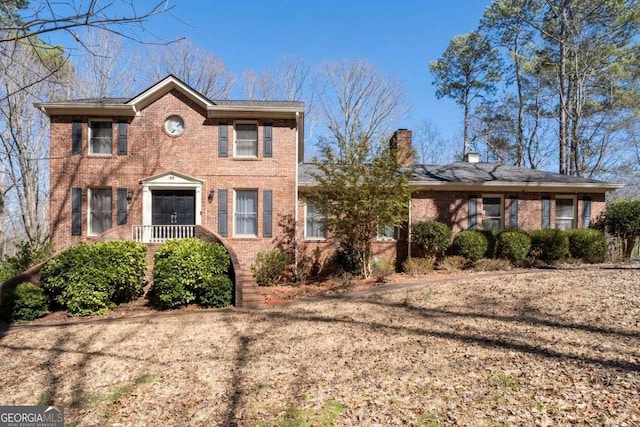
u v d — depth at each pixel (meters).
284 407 4.30
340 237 13.88
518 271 12.53
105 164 13.77
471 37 28.78
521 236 13.95
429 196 15.07
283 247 14.10
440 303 8.73
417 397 4.34
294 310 9.18
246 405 4.41
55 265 9.81
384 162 12.33
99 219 13.82
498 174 16.25
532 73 24.94
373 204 12.02
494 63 29.14
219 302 10.12
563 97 21.34
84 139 13.77
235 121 14.31
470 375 4.84
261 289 12.21
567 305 7.67
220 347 6.62
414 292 9.99
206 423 4.06
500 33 26.78
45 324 8.81
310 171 16.16
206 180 14.02
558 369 4.82
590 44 20.61
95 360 6.22
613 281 9.48
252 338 7.06
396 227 14.92
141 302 10.70
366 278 12.81
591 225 15.32
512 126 30.06
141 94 13.69
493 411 3.92
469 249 13.89
